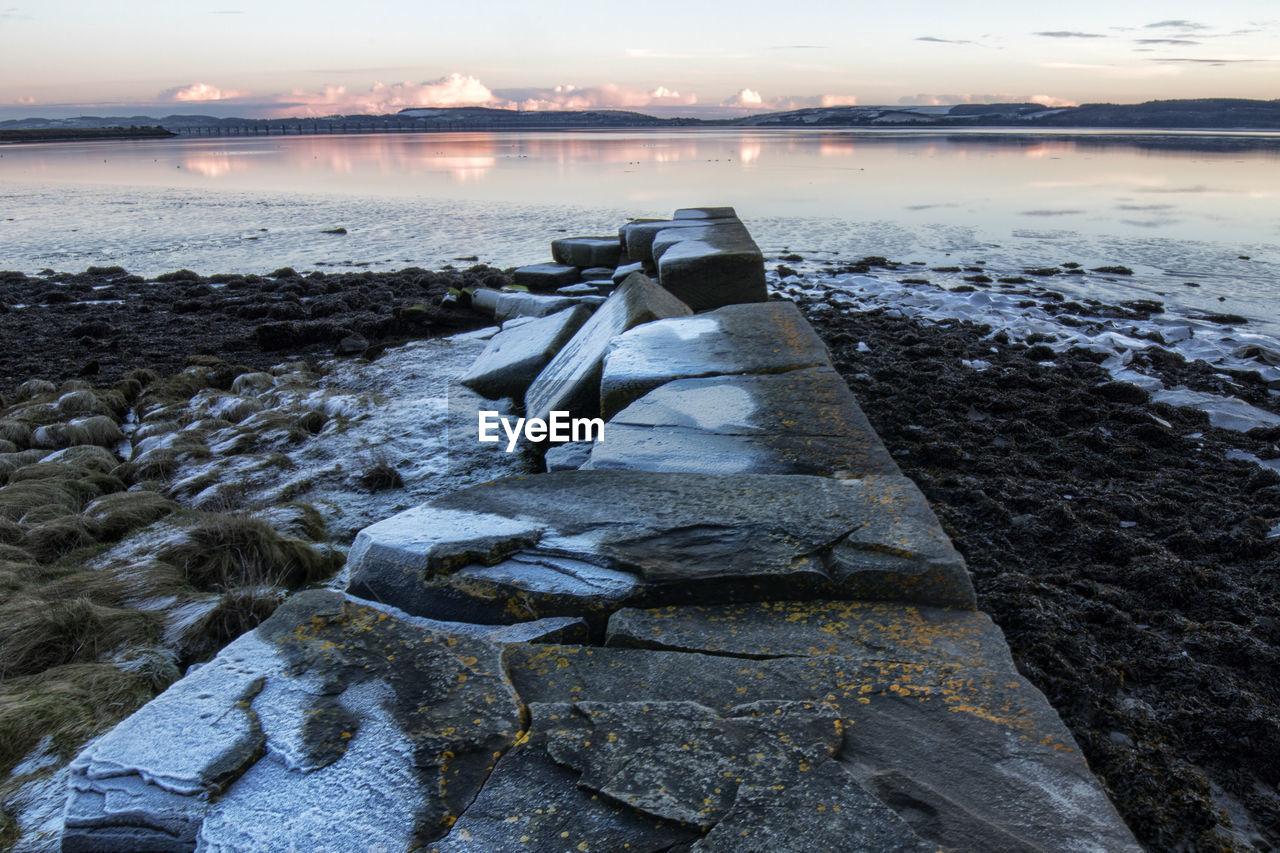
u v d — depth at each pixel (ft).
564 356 22.50
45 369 31.63
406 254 59.11
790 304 20.17
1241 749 9.34
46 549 15.87
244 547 15.07
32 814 8.41
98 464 20.98
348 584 9.32
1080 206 80.64
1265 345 30.99
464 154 214.90
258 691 7.00
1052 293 41.75
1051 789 5.93
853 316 35.55
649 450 12.46
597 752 6.21
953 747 6.30
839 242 59.82
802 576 8.57
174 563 14.84
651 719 6.55
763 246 58.34
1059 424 21.02
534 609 8.59
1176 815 8.36
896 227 66.85
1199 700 10.12
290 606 8.23
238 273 53.78
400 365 29.09
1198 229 64.49
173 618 12.94
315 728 6.55
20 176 146.41
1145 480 17.97
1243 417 22.71
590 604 8.52
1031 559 13.98
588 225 71.20
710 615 8.34
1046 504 15.69
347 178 131.13
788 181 112.27
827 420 13.29
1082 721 9.62
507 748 6.35
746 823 5.50
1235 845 8.06
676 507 10.07
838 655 7.55
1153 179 113.39
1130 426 21.21
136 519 17.13
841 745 6.29
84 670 11.03
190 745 6.38
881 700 6.84
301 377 28.40
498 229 69.82
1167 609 12.41
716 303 29.53
